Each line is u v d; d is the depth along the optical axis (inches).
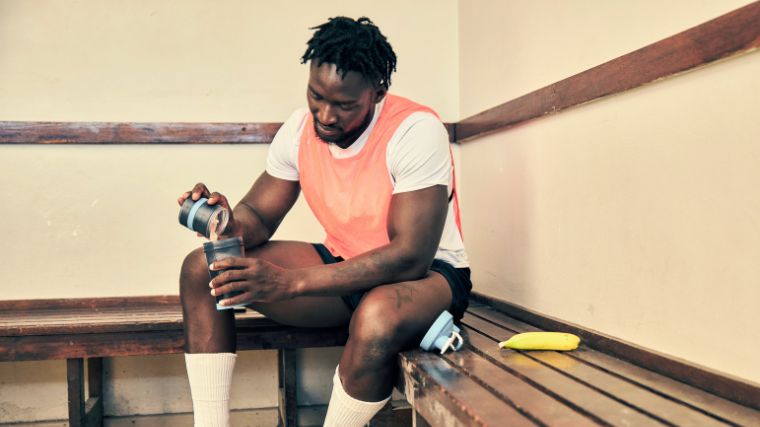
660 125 58.3
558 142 75.9
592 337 66.0
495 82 94.7
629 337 63.2
